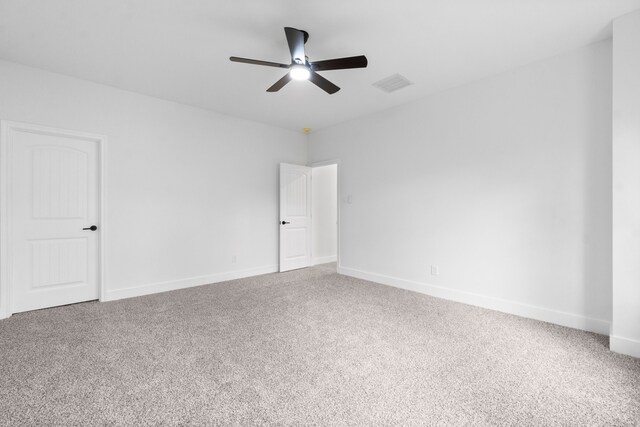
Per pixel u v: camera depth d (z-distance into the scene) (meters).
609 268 2.48
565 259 2.70
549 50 2.66
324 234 5.98
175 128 3.93
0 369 1.95
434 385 1.80
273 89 2.76
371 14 2.18
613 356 2.14
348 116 4.51
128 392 1.72
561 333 2.54
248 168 4.69
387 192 4.17
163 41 2.53
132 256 3.60
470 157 3.31
